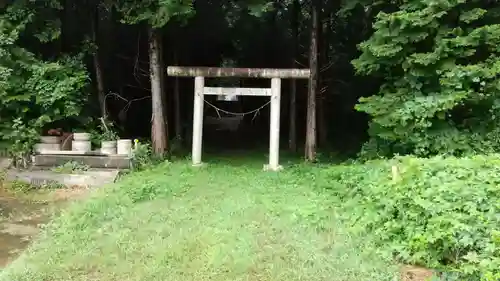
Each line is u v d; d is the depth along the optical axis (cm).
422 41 1083
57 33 1285
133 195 901
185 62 1728
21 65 1233
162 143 1367
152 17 1195
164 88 1477
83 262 614
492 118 1034
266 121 2131
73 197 995
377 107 1074
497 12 1091
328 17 1512
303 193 916
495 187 645
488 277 489
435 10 1019
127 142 1233
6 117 1241
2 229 790
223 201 873
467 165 742
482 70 972
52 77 1259
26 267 602
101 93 1466
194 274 569
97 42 1454
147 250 644
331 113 1841
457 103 992
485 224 577
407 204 672
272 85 1231
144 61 1594
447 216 598
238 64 1831
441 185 667
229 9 1562
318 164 1274
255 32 1706
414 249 610
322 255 621
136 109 1744
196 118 1262
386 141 1112
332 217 757
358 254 626
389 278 561
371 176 856
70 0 1403
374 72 1149
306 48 1708
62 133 1284
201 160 1335
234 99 2908
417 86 1066
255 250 632
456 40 998
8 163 1174
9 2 1280
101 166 1180
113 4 1343
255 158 1477
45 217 859
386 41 1066
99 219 780
